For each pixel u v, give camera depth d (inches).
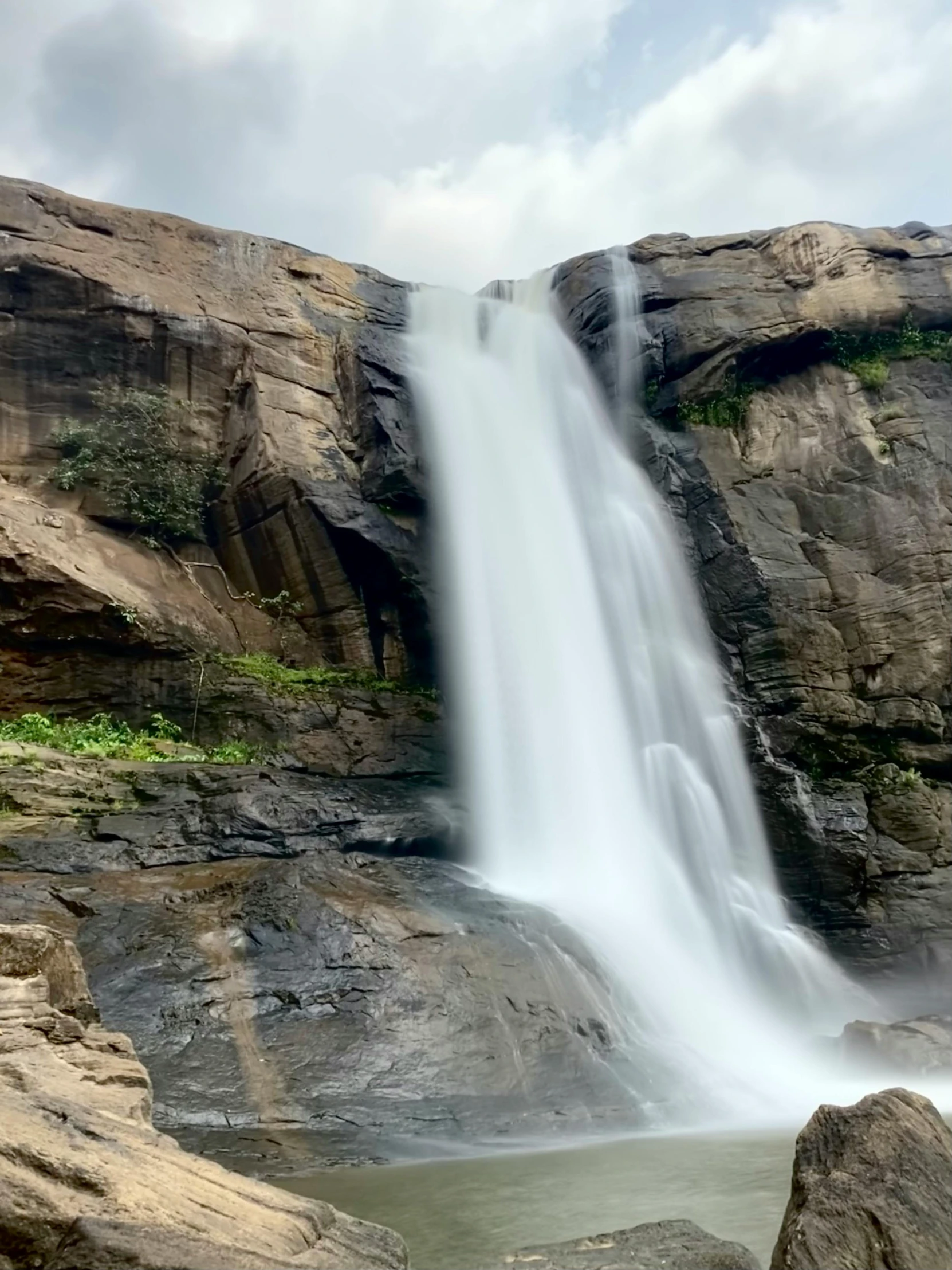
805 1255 205.2
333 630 889.5
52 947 330.3
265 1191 229.8
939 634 878.4
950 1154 251.6
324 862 568.4
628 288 1033.5
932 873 814.5
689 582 922.1
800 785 832.3
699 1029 604.4
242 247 998.4
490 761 859.4
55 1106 235.1
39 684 760.3
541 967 531.2
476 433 970.7
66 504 856.3
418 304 1082.1
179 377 916.0
